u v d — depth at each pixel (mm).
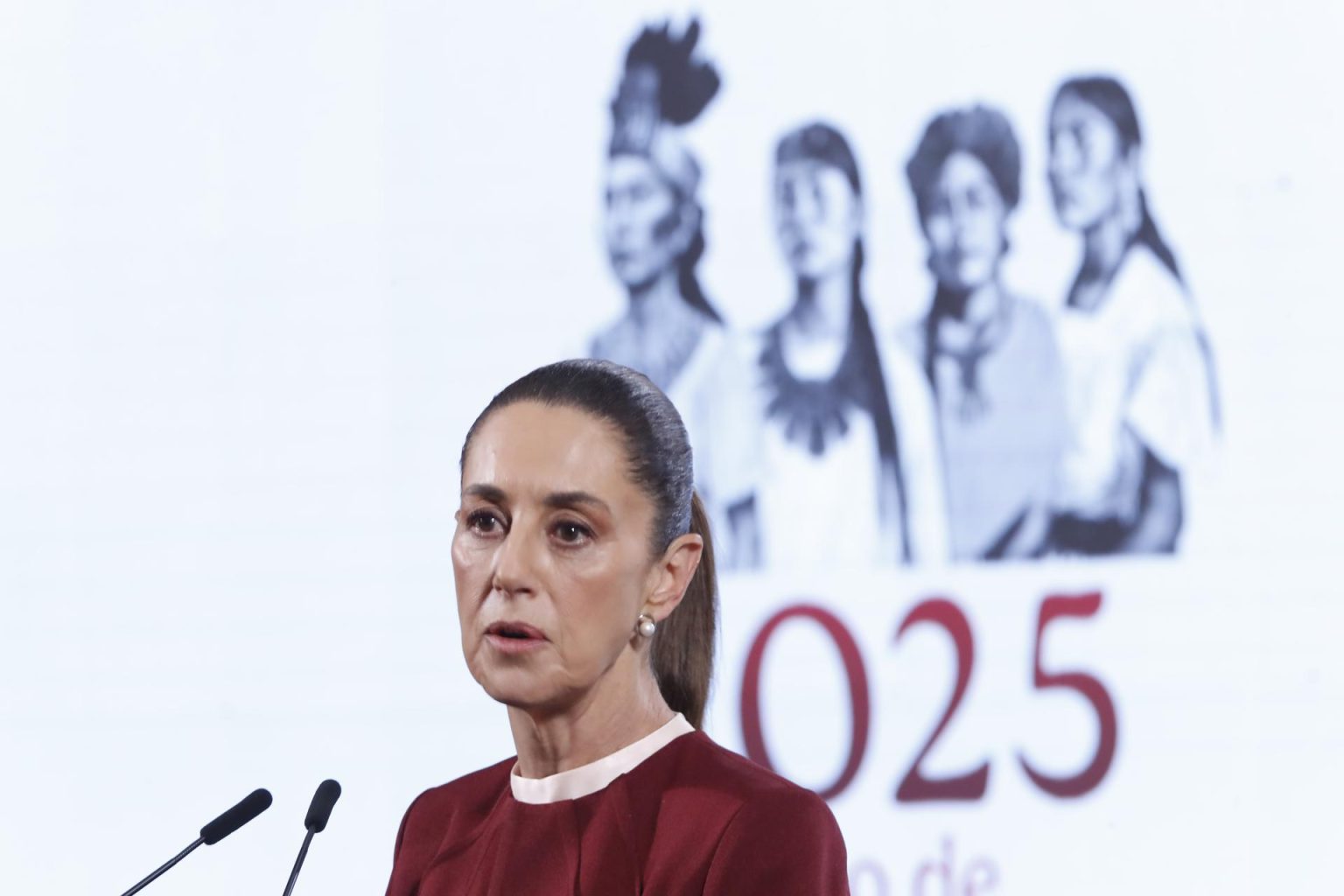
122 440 10391
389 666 10125
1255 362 10133
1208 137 10273
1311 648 9914
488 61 10531
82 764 10125
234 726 10117
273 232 10500
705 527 5336
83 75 10664
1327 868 9750
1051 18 10336
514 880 4777
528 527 4586
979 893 9805
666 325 10281
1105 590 9984
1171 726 9883
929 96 10344
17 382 10453
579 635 4574
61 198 10578
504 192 10445
